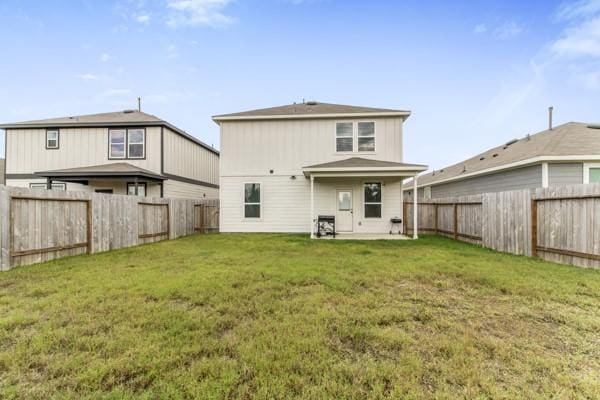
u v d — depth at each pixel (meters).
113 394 1.97
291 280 4.70
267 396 1.97
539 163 9.93
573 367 2.33
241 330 2.93
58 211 6.64
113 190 14.26
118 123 13.89
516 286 4.35
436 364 2.35
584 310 3.49
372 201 12.09
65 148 14.07
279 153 12.57
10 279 4.78
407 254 7.06
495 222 7.82
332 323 3.10
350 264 5.89
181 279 4.71
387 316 3.28
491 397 1.97
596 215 5.27
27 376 2.18
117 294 3.97
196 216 12.70
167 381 2.12
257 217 12.62
